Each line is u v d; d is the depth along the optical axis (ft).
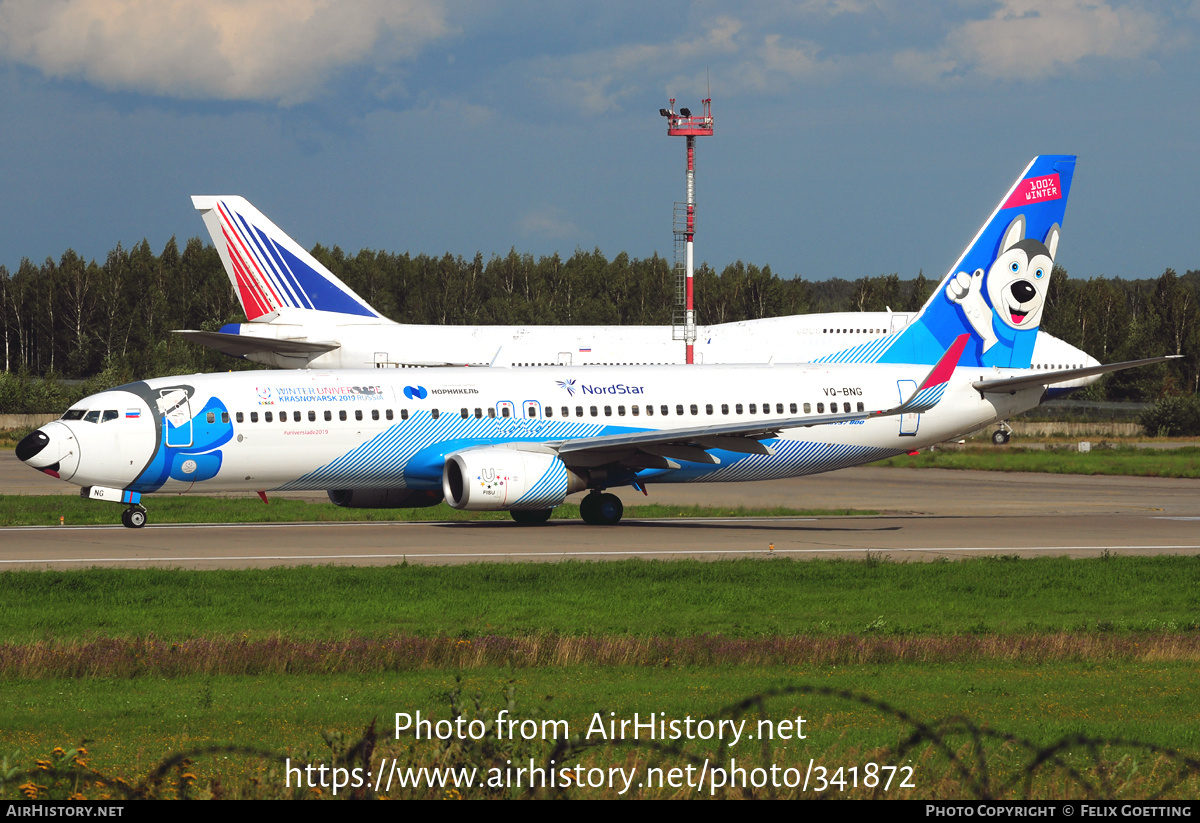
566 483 293.02
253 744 100.12
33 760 94.07
